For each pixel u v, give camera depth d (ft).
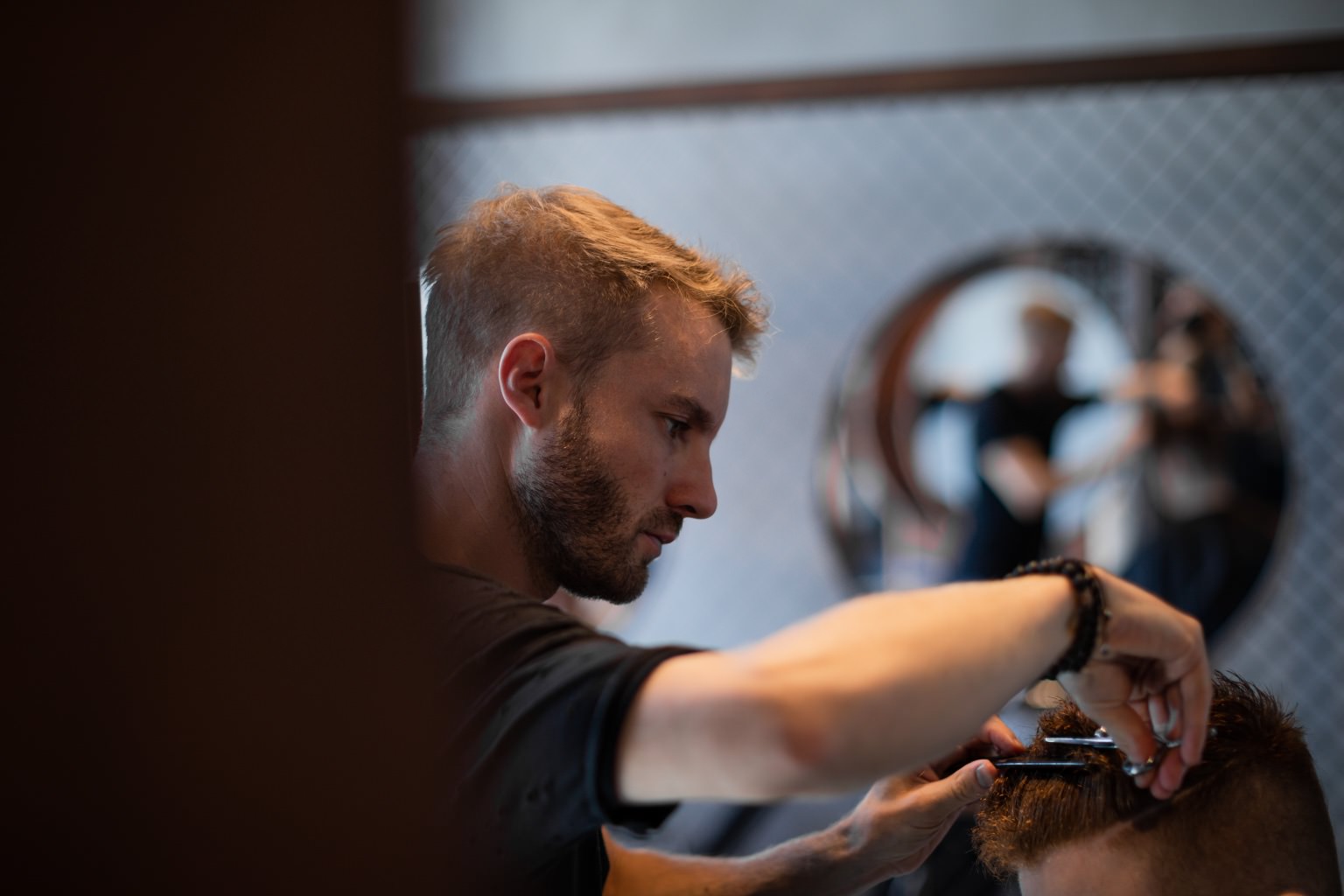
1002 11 11.31
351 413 1.10
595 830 3.20
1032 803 3.01
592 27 11.78
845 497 11.19
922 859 3.79
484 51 11.87
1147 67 9.57
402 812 1.15
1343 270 10.63
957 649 2.01
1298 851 2.85
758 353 3.37
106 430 0.97
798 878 3.78
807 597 11.34
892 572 11.04
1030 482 10.80
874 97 10.06
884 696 1.92
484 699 2.28
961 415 10.96
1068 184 11.10
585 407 2.93
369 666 1.12
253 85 1.02
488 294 3.04
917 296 11.11
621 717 2.02
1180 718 2.49
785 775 1.87
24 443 0.95
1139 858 2.86
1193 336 10.71
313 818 1.07
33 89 0.95
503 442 3.02
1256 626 10.58
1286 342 10.71
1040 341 10.89
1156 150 10.94
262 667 1.04
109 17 0.96
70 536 0.96
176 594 1.00
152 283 0.98
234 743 1.02
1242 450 10.59
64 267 0.96
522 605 2.47
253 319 1.03
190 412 1.00
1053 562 2.31
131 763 0.98
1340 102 10.61
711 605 11.44
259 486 1.04
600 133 11.75
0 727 0.95
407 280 1.17
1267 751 2.88
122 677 0.98
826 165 11.48
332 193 1.07
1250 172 10.77
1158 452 10.66
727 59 11.68
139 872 0.99
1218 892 2.82
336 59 1.06
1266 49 9.36
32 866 0.96
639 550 3.03
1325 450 10.62
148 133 0.98
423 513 3.08
